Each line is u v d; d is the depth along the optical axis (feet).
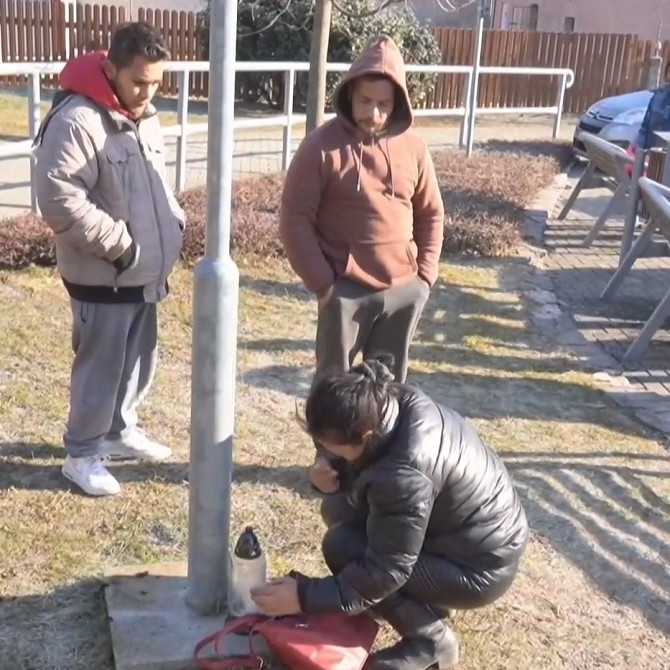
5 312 19.54
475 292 24.12
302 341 19.97
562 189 38.40
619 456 15.88
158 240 12.50
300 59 55.01
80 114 11.50
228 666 9.64
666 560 12.93
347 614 9.25
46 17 55.36
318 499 13.60
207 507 10.06
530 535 13.23
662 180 26.68
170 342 19.04
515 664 10.55
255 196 28.99
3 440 14.44
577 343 21.48
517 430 16.60
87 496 13.11
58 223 11.52
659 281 26.73
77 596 11.00
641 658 10.93
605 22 89.25
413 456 8.81
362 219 12.12
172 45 57.77
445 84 58.90
